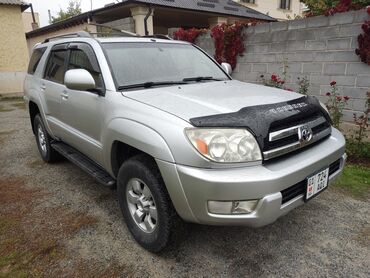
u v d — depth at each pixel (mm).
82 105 3186
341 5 4855
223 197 2020
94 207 3387
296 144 2316
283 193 2172
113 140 2697
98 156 3117
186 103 2451
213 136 2059
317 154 2438
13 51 13344
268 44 5816
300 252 2586
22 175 4328
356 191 3592
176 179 2127
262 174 2043
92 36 3527
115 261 2529
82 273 2408
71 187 3895
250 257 2541
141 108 2467
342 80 4891
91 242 2777
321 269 2389
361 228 2900
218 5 13383
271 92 2908
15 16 13164
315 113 2627
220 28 6531
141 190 2598
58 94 3744
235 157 2061
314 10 7223
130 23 10656
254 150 2096
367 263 2443
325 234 2818
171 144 2133
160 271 2404
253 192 2021
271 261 2488
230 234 2846
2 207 3426
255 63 6129
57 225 3053
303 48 5305
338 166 2789
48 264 2512
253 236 2811
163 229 2379
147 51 3365
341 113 4832
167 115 2270
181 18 13500
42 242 2787
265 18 14188
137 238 2689
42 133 4664
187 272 2389
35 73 4645
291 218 3082
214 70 3773
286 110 2361
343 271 2363
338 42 4820
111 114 2717
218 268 2424
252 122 2146
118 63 3051
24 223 3100
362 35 4469
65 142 4105
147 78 3072
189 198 2117
